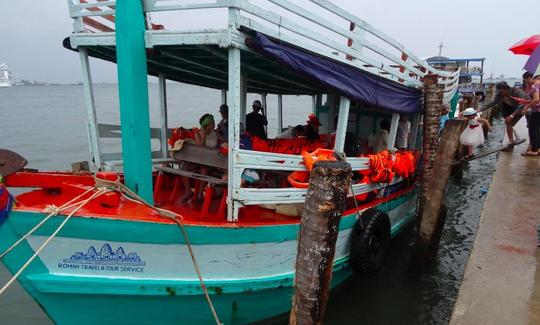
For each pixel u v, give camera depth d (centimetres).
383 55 612
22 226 358
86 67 534
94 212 393
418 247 711
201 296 443
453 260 802
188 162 592
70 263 386
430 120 774
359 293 676
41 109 5666
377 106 617
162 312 439
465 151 1330
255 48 399
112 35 473
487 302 388
